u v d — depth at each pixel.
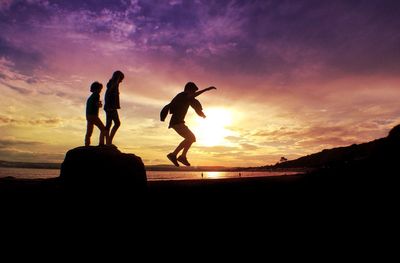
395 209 3.31
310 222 3.37
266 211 3.86
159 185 5.84
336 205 3.68
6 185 5.26
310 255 2.72
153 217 4.01
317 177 4.90
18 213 3.84
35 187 5.11
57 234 3.39
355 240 2.89
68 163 5.30
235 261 2.71
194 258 2.79
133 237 3.39
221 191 4.94
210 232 3.41
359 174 4.40
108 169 5.20
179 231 3.51
